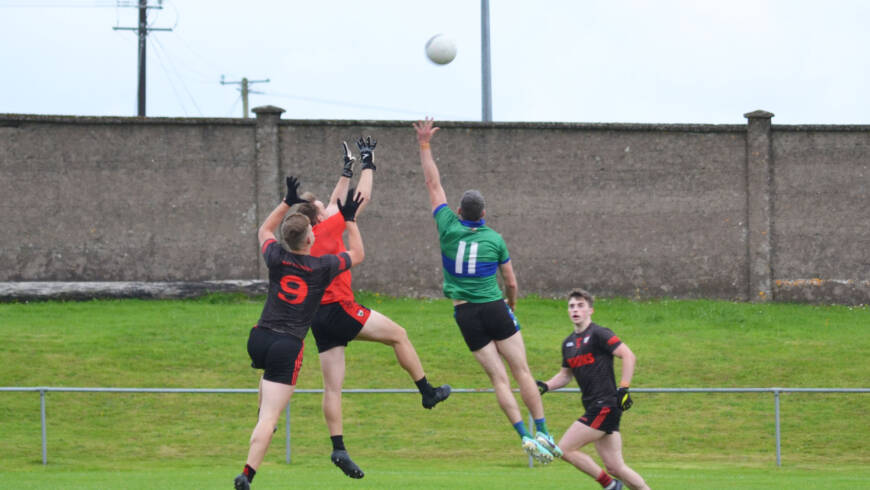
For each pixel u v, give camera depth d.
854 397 73.19
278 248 30.55
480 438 63.62
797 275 109.94
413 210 106.94
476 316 34.50
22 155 102.75
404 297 106.44
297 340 30.05
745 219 110.12
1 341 80.81
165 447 60.44
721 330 93.25
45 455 55.41
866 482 46.06
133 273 103.88
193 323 90.12
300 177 106.25
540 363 79.06
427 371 77.19
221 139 105.38
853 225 110.38
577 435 35.31
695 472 52.75
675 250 109.56
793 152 110.38
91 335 84.25
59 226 103.12
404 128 107.00
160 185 104.56
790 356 83.00
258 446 29.25
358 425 66.25
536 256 108.25
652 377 76.75
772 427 66.38
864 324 97.62
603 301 107.12
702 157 109.94
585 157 108.94
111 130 104.06
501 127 108.12
